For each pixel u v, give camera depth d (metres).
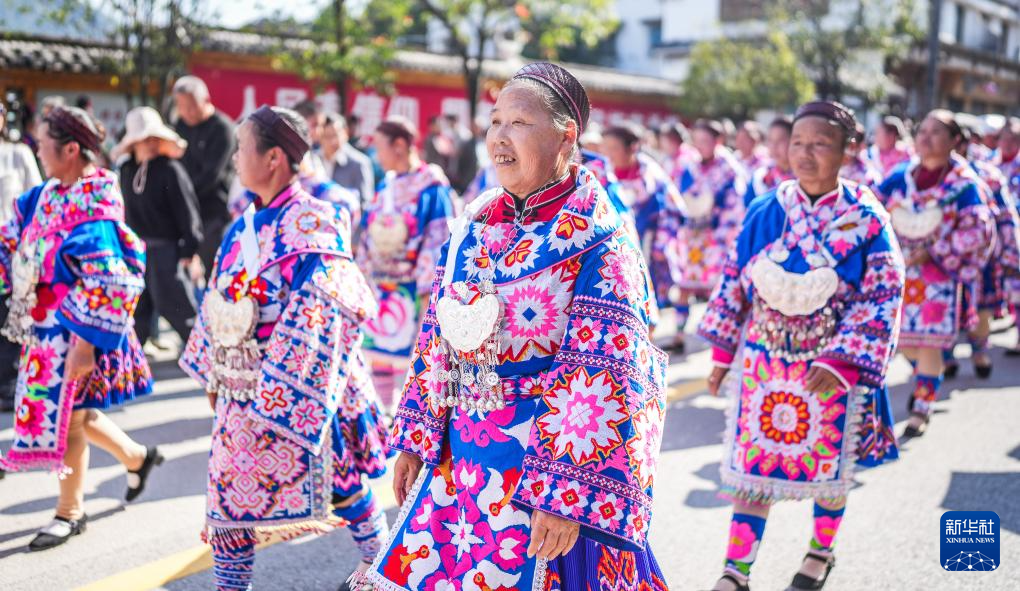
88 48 13.04
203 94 7.54
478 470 2.43
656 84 25.44
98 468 5.35
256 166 3.34
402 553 2.58
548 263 2.38
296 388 3.21
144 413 6.45
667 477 5.32
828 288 3.54
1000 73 37.16
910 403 6.73
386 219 5.80
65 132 3.99
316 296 3.25
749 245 3.78
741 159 10.08
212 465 3.31
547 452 2.30
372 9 14.23
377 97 17.50
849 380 3.54
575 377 2.31
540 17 15.88
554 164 2.44
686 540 4.45
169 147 6.87
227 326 3.24
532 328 2.39
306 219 3.30
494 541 2.39
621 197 5.39
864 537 4.48
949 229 6.12
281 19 13.27
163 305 7.06
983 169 7.53
